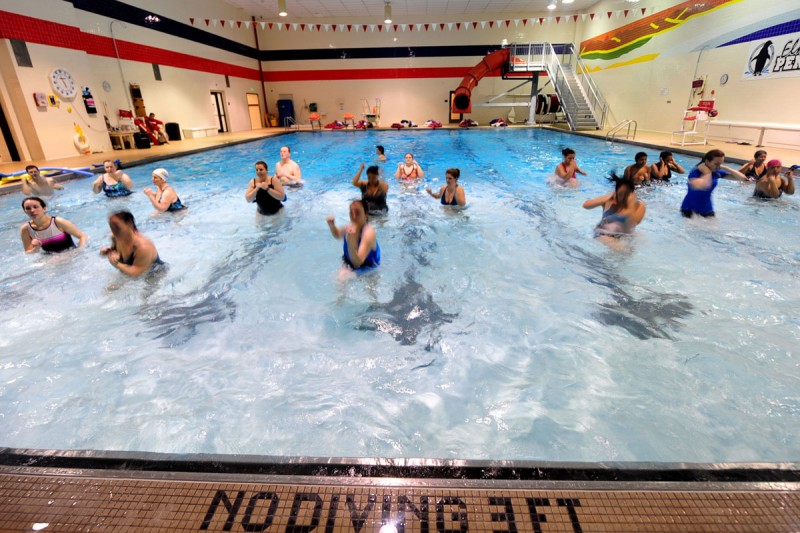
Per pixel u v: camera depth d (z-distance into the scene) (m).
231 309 3.00
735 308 2.81
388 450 1.77
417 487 1.23
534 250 3.93
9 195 6.25
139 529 1.12
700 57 11.20
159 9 12.87
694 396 2.04
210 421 1.94
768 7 9.00
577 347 2.47
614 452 1.73
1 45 8.21
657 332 2.58
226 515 1.15
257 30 19.66
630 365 2.29
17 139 8.76
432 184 6.75
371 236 3.35
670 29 12.40
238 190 6.68
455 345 2.53
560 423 1.90
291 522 1.13
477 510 1.16
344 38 19.48
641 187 5.97
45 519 1.15
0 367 2.36
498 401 2.06
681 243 3.95
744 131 9.75
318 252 4.02
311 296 3.16
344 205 5.68
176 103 13.87
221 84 16.69
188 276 3.51
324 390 2.16
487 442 1.80
